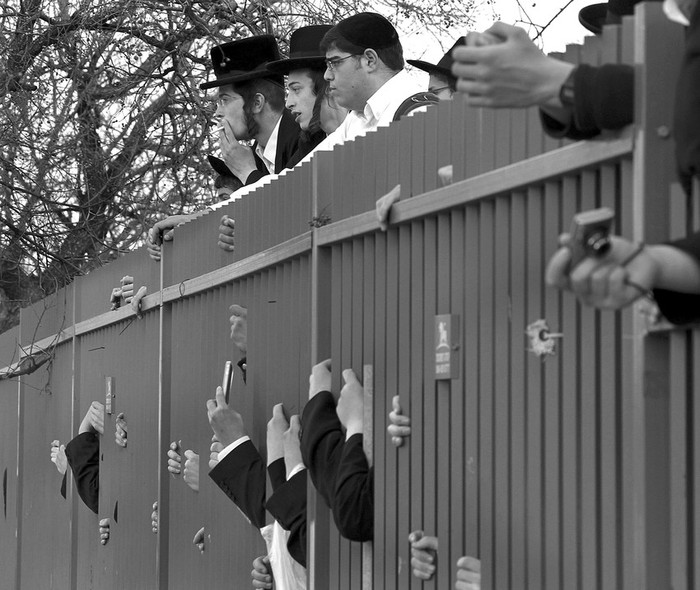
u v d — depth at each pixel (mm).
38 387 14961
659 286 3248
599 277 3094
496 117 4977
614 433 4113
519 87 3791
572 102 3807
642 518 3863
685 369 3766
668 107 3809
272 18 17469
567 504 4383
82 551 12320
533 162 4594
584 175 4289
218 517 8367
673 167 3807
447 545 5328
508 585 4820
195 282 9078
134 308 10578
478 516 5074
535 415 4602
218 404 7637
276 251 7422
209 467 8586
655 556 3861
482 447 5020
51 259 17031
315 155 6875
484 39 3797
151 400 10164
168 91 18031
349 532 6086
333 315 6633
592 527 4230
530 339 4605
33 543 14891
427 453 5516
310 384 6656
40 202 16906
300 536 6816
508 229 4879
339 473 6117
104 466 11680
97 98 17703
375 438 6047
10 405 16812
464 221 5289
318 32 9562
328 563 6645
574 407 4355
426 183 5629
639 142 3826
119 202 17938
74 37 17328
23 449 15812
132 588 10484
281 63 9406
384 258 6066
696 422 3697
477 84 3807
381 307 6051
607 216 3043
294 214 7250
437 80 8734
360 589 6246
